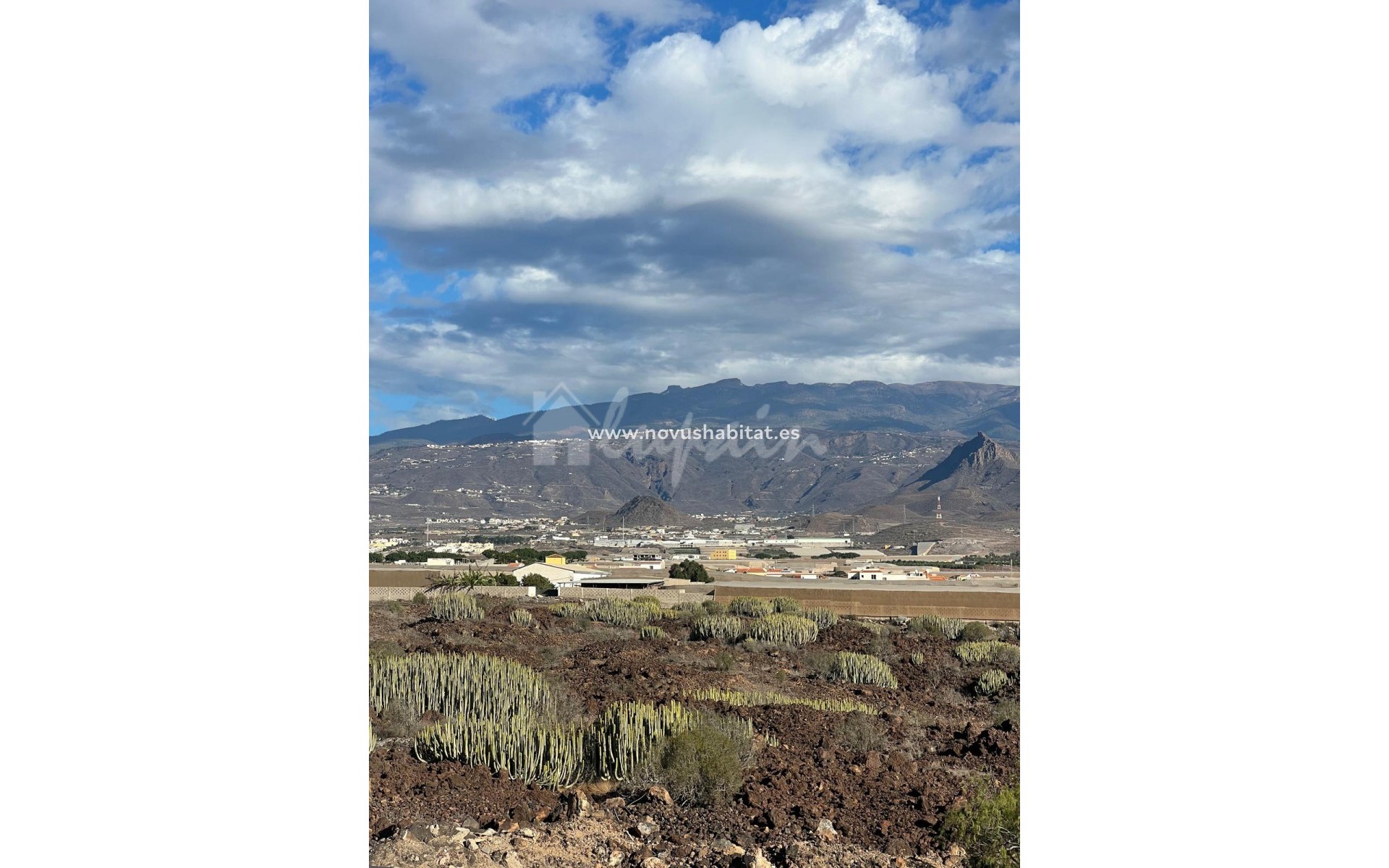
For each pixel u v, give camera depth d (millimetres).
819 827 6898
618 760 7941
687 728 8023
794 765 8172
